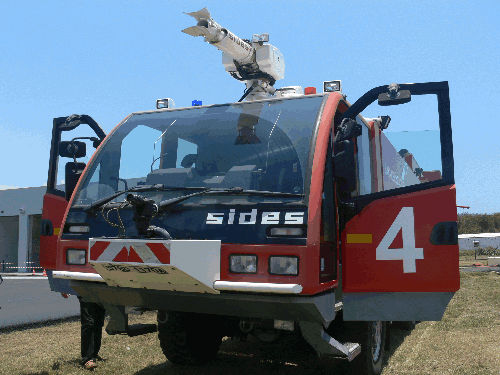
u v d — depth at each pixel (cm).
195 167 432
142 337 679
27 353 592
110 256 363
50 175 527
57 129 536
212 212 375
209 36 495
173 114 477
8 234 3284
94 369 510
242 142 419
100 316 514
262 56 547
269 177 386
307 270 338
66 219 430
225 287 351
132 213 399
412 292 382
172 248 338
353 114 420
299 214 350
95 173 452
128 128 480
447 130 393
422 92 402
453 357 580
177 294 377
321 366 501
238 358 568
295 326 384
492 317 859
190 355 509
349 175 378
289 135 398
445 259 376
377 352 486
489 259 2411
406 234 386
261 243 352
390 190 396
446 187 386
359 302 393
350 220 397
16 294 978
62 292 505
